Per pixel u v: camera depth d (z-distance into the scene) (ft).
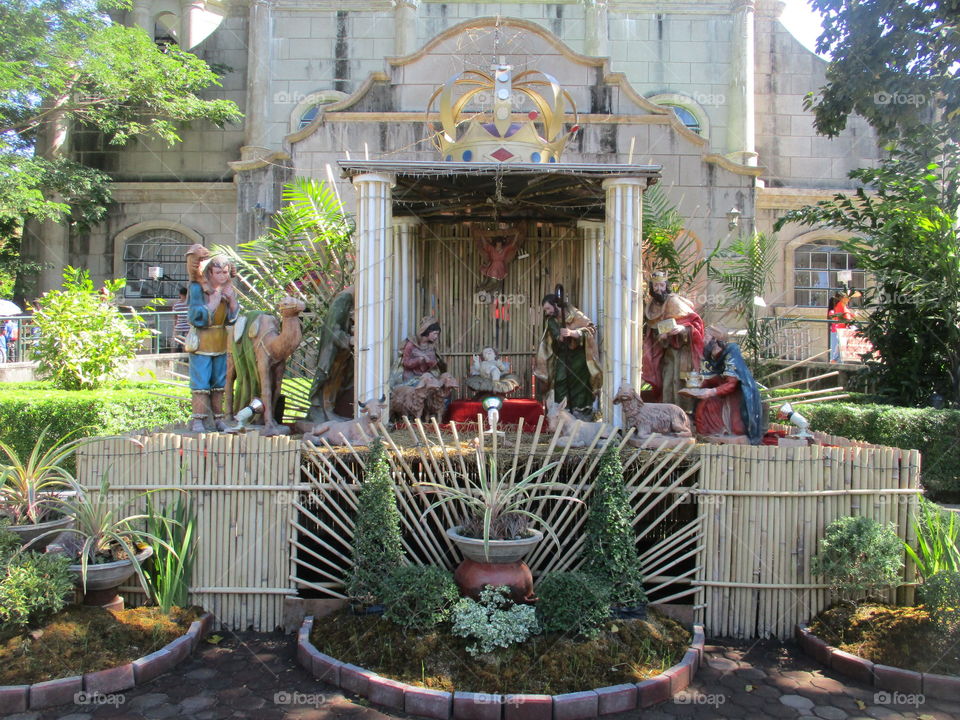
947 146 38.70
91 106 67.82
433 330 28.68
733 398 24.90
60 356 41.09
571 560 20.89
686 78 72.59
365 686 17.20
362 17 73.41
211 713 16.57
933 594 18.69
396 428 26.48
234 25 76.13
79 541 19.98
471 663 17.53
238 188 62.95
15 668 17.03
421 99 53.88
